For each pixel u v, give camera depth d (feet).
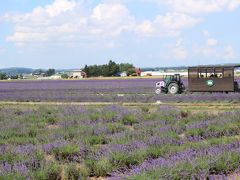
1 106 138.72
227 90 159.22
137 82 288.10
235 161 43.47
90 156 48.98
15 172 41.27
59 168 43.91
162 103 136.05
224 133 66.03
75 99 158.71
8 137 67.26
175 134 62.18
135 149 50.67
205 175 39.42
